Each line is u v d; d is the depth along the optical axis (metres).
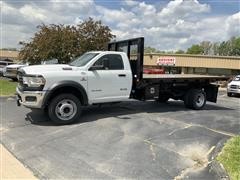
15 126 8.36
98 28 20.84
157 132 7.62
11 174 5.14
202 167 5.45
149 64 44.91
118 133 7.51
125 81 9.66
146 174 5.13
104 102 9.33
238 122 9.27
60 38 19.98
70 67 8.73
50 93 8.17
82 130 7.81
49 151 6.27
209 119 9.51
